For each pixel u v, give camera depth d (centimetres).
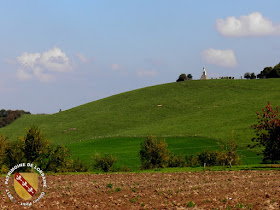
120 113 16062
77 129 14500
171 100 16888
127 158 8794
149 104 16788
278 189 3394
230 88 17438
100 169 6888
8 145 6006
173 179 4209
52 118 17050
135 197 3120
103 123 14875
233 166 5909
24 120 17550
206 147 9488
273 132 5162
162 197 3097
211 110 14275
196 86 18612
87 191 3434
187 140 10362
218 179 4131
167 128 12525
